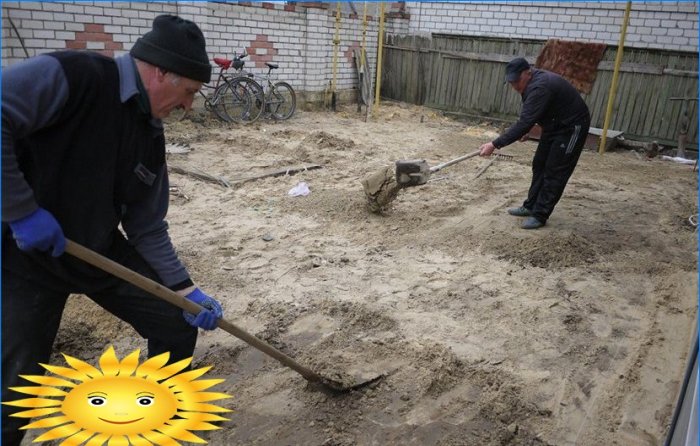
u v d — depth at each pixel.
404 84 12.94
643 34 10.70
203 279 3.91
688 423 1.66
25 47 7.39
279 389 2.77
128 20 8.46
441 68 12.19
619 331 3.50
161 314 2.16
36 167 1.72
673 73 9.43
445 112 12.31
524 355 3.18
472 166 7.65
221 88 9.36
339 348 3.15
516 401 2.75
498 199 6.12
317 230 4.98
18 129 1.54
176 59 1.75
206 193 5.84
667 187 7.14
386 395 2.77
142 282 1.96
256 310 3.54
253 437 2.45
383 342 3.21
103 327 3.21
